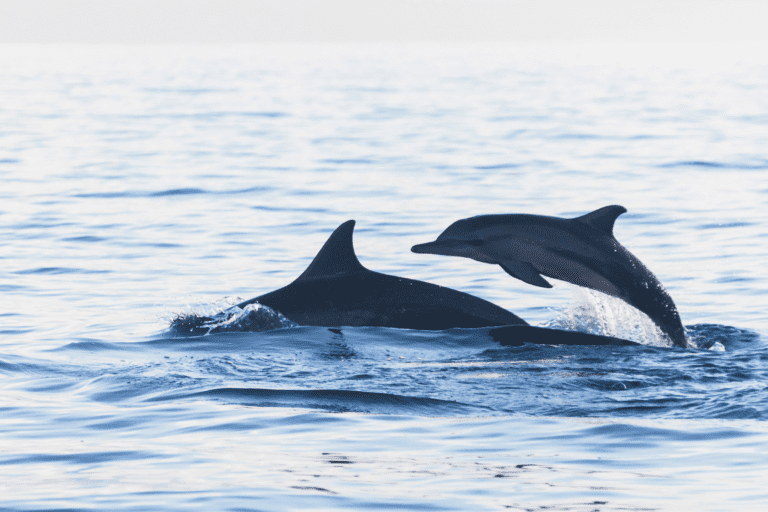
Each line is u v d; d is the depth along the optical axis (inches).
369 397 1430.9
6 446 1227.2
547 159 4970.5
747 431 1258.0
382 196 3814.0
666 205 3535.9
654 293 1791.3
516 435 1262.3
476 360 1633.9
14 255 2787.9
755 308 2175.2
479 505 1032.8
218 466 1149.1
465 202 3661.4
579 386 1470.2
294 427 1300.4
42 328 1999.3
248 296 2319.1
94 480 1105.4
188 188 4015.8
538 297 2306.8
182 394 1455.5
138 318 2079.2
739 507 1017.5
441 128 6643.7
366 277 1887.3
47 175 4416.8
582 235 1815.9
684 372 1537.9
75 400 1439.5
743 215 3321.9
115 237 3043.8
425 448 1215.6
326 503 1039.0
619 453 1190.3
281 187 4042.8
